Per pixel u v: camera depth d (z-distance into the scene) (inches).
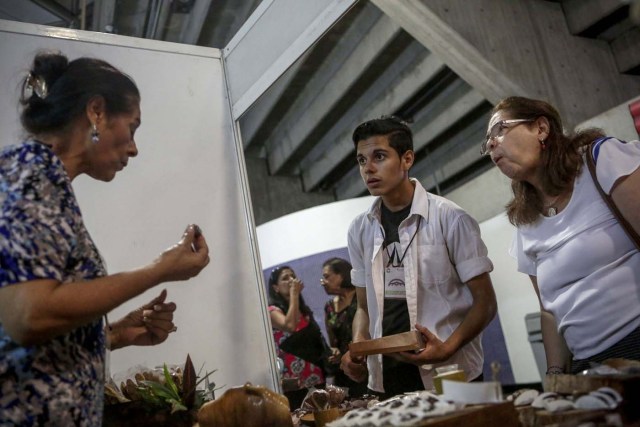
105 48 89.7
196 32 163.5
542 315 70.0
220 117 96.7
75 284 38.9
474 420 37.8
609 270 58.6
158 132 91.4
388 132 82.4
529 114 63.7
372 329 84.7
